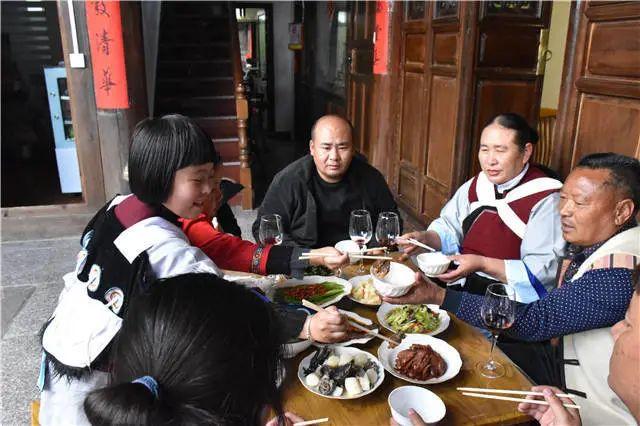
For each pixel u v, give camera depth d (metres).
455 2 3.53
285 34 8.58
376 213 2.34
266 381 0.67
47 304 3.09
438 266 1.71
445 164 3.83
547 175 2.02
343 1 6.25
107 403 0.54
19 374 2.38
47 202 4.96
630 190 1.35
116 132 4.07
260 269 1.65
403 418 1.08
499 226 2.06
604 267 1.35
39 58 6.42
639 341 1.11
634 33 1.73
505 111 3.53
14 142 6.45
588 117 1.99
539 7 3.35
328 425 1.13
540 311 1.42
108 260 1.11
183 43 6.16
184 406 0.57
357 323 1.51
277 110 8.96
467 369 1.34
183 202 1.17
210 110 5.68
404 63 4.57
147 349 0.61
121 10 3.92
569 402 1.21
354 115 5.93
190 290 0.65
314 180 2.24
